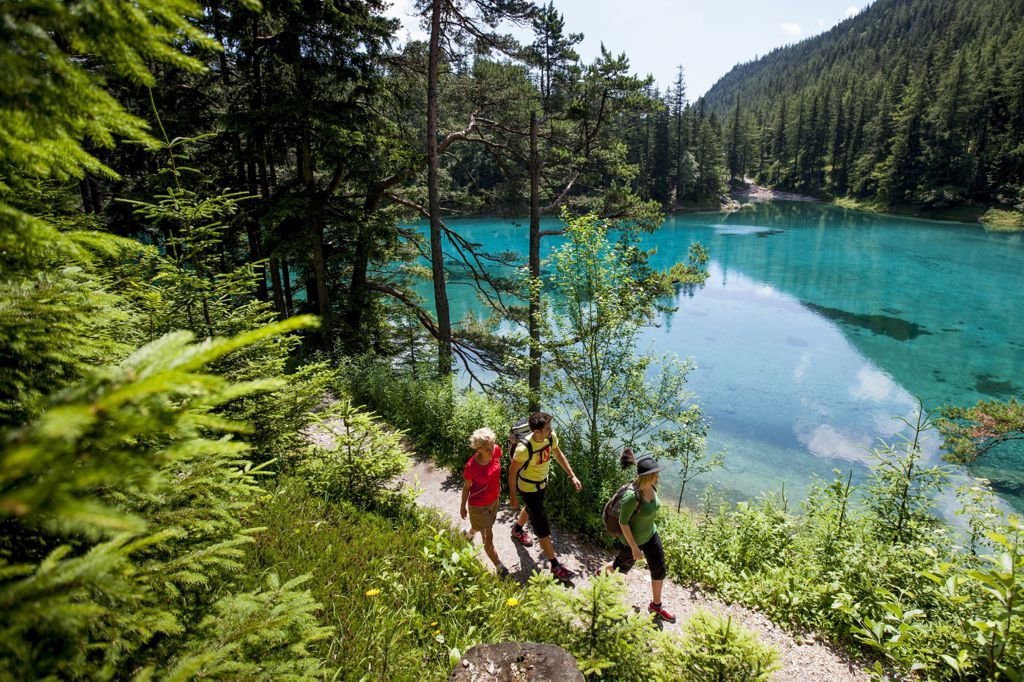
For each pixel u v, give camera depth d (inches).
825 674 191.2
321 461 228.8
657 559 206.8
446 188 697.0
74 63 32.2
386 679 125.5
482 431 215.0
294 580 86.2
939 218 2719.0
